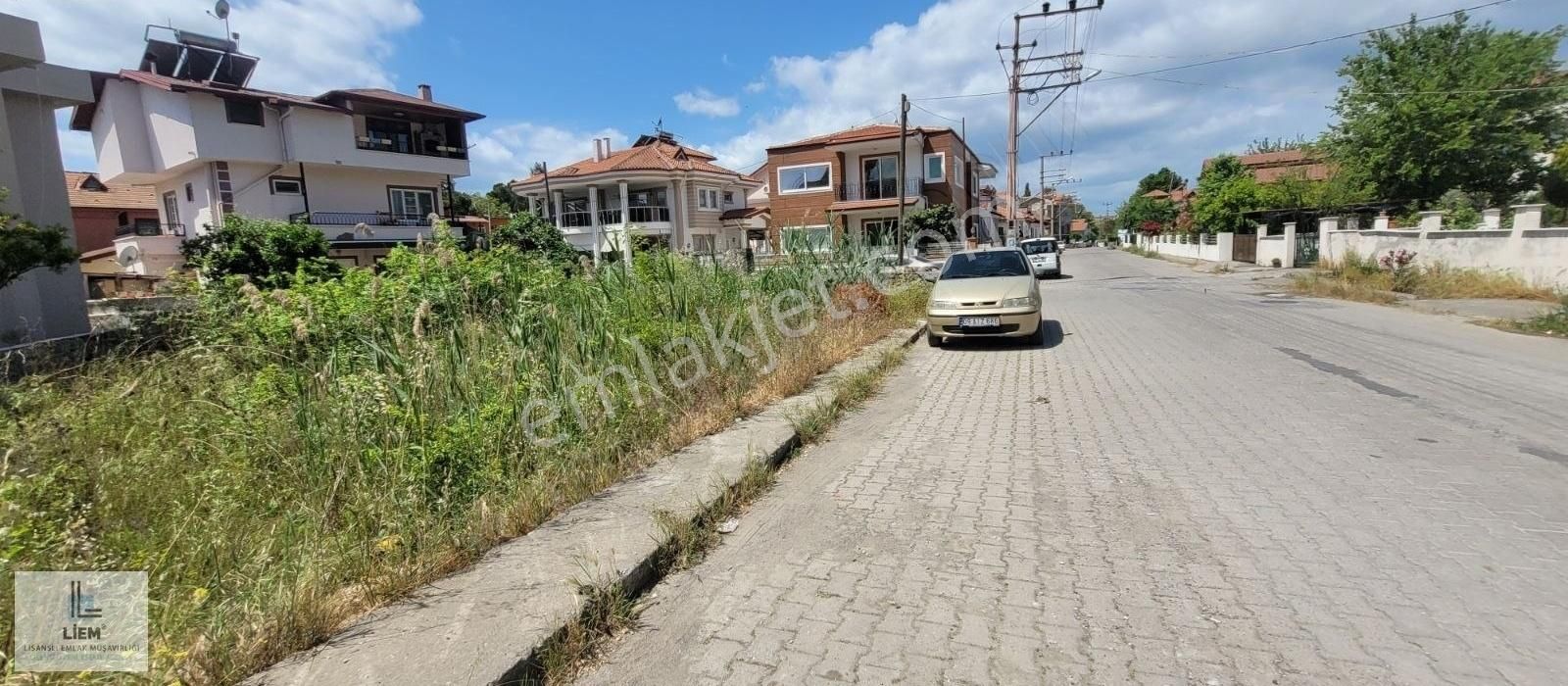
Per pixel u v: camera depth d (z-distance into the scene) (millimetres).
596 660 2539
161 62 27344
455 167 32281
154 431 4074
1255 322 11195
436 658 2354
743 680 2369
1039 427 5551
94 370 5340
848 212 34812
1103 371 7758
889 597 2906
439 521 3383
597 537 3338
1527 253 12891
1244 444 4832
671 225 35969
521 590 2824
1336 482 4012
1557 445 4586
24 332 9617
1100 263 36938
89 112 27578
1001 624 2658
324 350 4996
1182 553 3199
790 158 36156
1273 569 3000
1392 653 2371
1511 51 20344
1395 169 22500
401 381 4203
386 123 30422
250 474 3645
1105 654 2438
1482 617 2568
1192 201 41312
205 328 5742
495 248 8133
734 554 3393
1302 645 2439
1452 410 5555
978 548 3346
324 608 2617
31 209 11914
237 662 2307
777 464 4789
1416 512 3553
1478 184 21812
